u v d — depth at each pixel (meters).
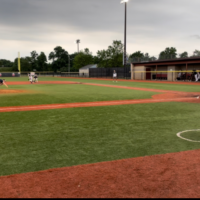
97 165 3.75
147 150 4.49
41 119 7.46
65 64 118.50
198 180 3.23
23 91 18.55
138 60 44.03
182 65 37.88
